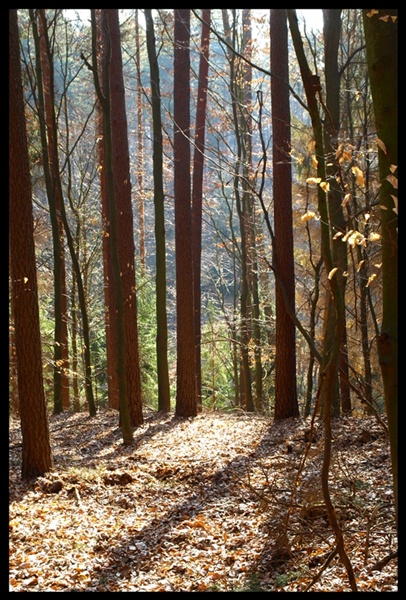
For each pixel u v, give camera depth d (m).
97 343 28.59
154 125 17.61
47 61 22.05
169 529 8.34
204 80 21.88
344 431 11.78
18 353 10.55
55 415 20.34
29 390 10.52
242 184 21.83
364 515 6.48
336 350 4.22
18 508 9.11
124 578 7.00
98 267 31.06
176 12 17.30
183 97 17.11
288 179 14.66
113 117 16.70
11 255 10.34
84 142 28.39
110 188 13.68
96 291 29.67
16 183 10.26
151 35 17.58
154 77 17.61
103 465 11.70
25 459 10.55
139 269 28.72
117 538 8.20
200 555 7.38
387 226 3.10
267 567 6.77
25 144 10.27
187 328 16.81
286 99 14.62
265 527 7.78
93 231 26.23
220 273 29.95
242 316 21.98
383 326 3.13
